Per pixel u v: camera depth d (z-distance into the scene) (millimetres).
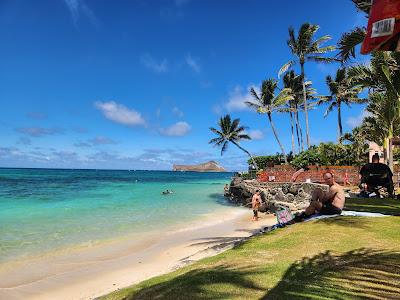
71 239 14508
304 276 5836
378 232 8758
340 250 7359
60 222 18438
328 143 38500
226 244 9961
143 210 24469
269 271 6223
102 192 40000
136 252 12625
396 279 5523
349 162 37500
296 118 54250
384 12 2740
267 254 7457
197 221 20156
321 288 5219
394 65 16141
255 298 5008
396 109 19859
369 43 2861
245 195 31734
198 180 92438
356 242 7918
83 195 35281
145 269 10219
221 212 24875
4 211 22172
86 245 13562
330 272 5973
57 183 56438
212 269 6664
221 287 5555
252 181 35250
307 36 42562
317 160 35594
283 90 47562
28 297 8336
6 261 11211
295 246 7898
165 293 5566
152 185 59438
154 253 12453
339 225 9562
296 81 52375
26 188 43312
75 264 11023
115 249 13031
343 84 48562
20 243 13539
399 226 9375
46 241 13984
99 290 8469
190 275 6441
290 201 27016
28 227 16781
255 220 20719
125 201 30344
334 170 32531
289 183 30891
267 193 28203
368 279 5551
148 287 6336
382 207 13188
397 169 28266
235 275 6094
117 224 18391
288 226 10672
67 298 8133
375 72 16922
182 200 33250
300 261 6742
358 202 14859
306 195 27219
